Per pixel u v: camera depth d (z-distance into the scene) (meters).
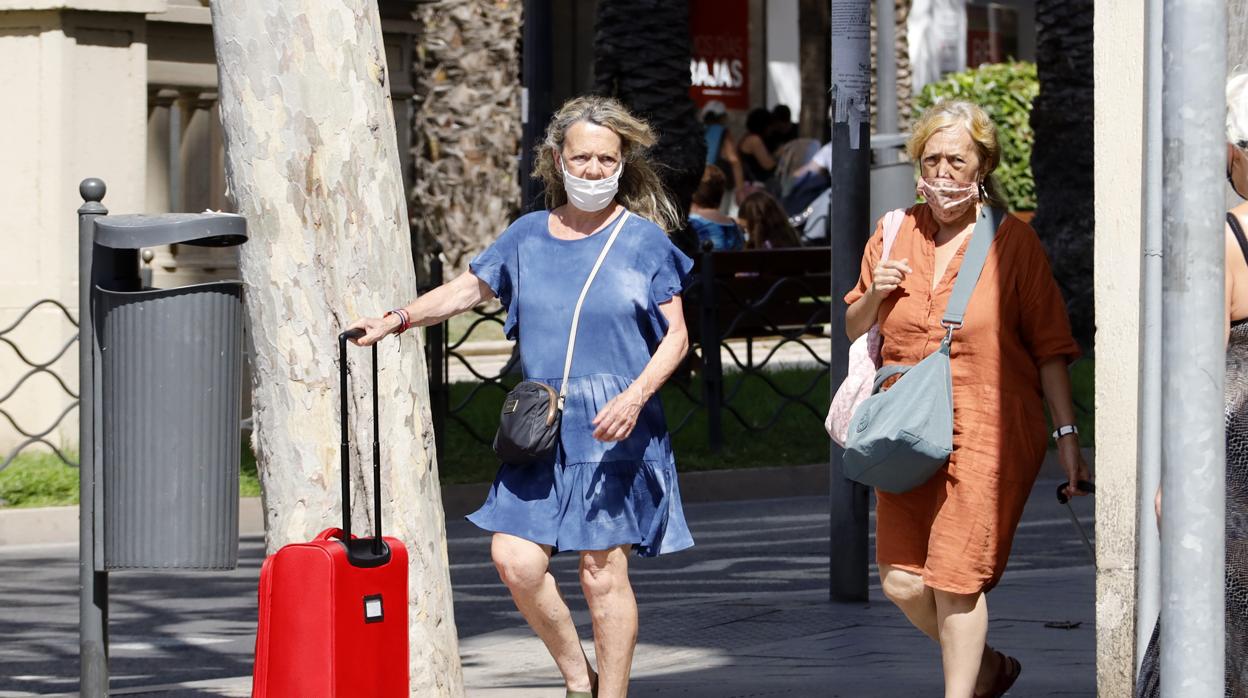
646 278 15.09
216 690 19.58
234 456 13.83
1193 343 8.34
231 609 24.95
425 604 14.80
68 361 35.12
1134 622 14.60
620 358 15.09
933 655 20.08
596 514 14.95
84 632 14.02
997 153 15.16
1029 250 15.20
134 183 36.09
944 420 14.89
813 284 41.84
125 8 35.66
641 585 27.08
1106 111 14.61
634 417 14.61
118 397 13.62
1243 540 11.38
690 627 22.31
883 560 15.84
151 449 13.59
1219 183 8.29
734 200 68.75
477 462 35.41
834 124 23.14
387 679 12.59
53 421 35.00
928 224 15.55
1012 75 75.75
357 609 12.40
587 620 23.89
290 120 14.12
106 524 13.76
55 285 35.16
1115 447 14.69
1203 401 8.34
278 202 14.16
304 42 14.11
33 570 27.88
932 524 15.32
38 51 35.28
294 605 12.30
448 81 59.94
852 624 22.16
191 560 13.68
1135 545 14.59
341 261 14.28
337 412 14.34
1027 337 15.28
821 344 53.03
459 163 59.94
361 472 14.47
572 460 15.01
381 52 14.55
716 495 35.59
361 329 14.05
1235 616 11.45
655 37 47.50
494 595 26.14
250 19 14.08
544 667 20.56
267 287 14.23
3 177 35.44
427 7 59.81
